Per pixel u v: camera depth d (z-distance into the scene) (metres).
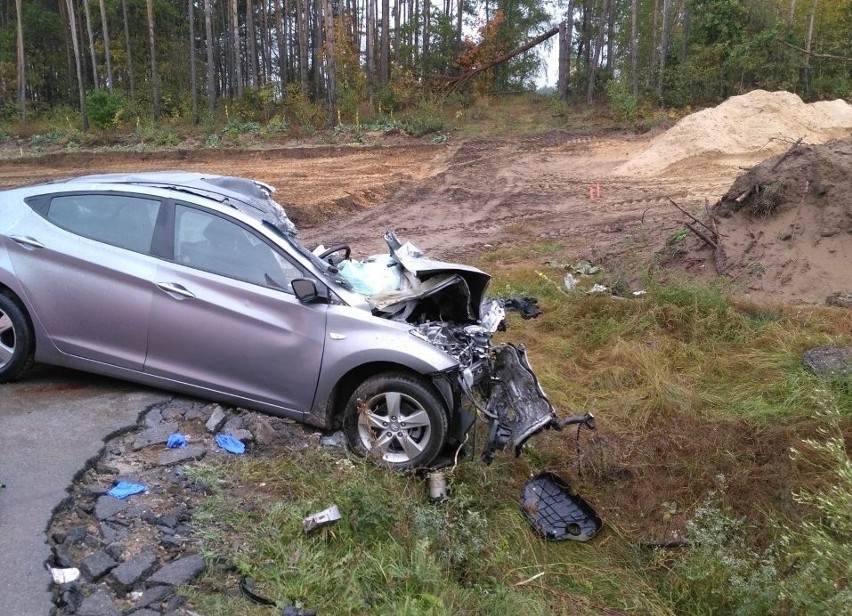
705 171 19.78
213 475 4.35
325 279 5.02
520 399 4.96
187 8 44.50
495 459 5.22
